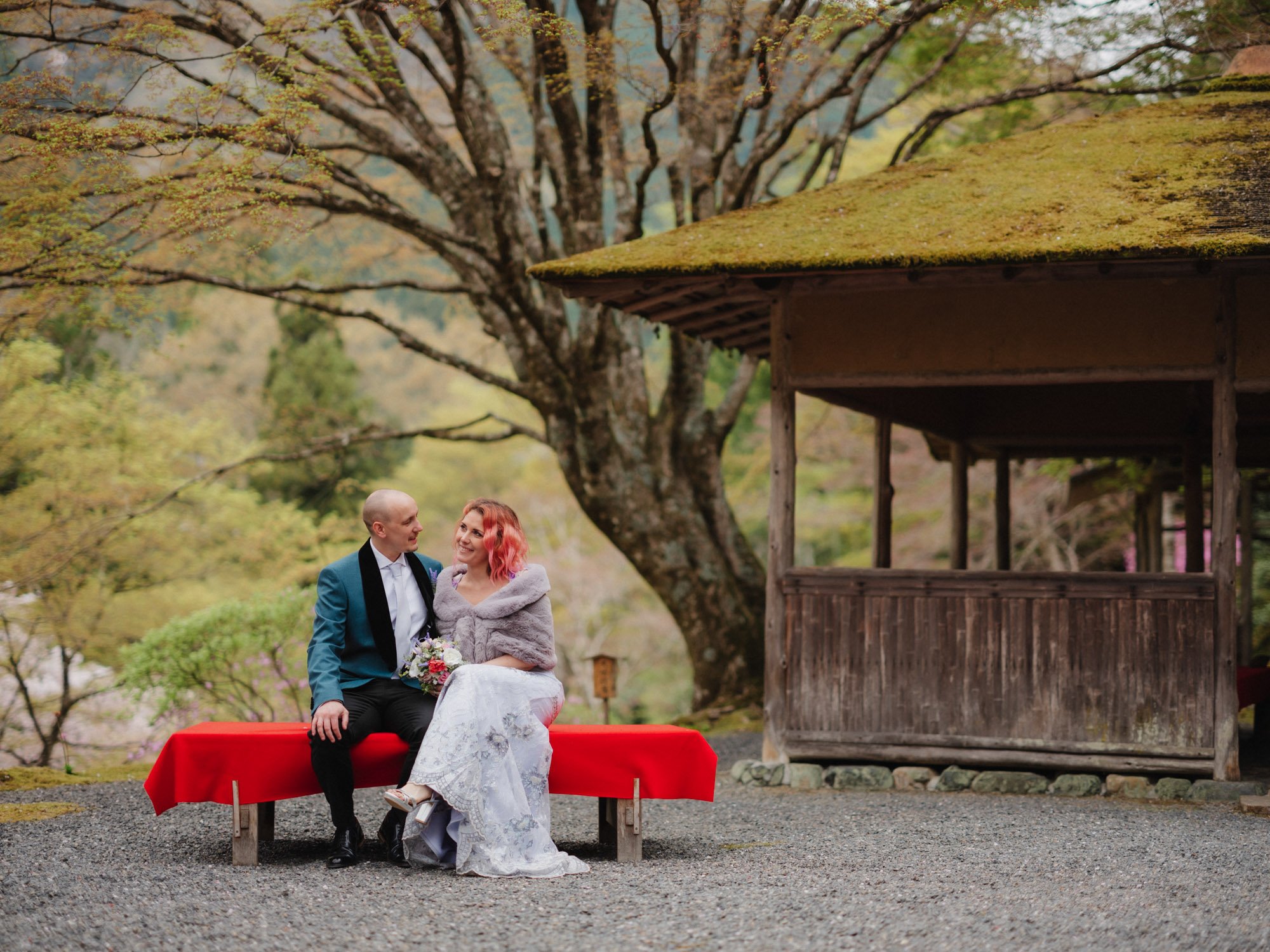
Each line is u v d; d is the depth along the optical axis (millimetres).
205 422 17234
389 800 4383
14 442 14562
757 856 4941
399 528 4879
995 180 7879
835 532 25359
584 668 24672
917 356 7477
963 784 7273
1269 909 3877
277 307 18500
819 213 7816
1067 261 6562
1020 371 7293
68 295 9664
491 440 13492
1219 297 6938
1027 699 7230
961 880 4348
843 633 7559
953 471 11977
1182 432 11680
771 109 13062
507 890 4141
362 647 4832
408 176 14789
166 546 16109
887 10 7863
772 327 7762
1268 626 16078
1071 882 4324
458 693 4504
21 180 8617
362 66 9406
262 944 3447
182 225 8156
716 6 9461
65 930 3613
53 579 14234
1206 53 10336
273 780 4633
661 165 14086
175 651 10414
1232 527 6945
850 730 7508
